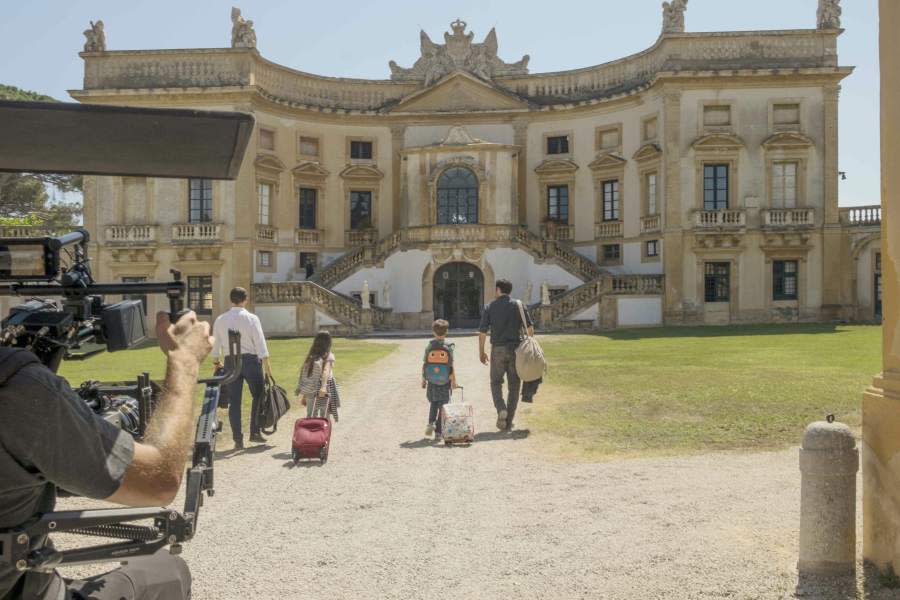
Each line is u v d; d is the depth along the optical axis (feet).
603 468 31.12
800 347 83.56
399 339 118.73
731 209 137.18
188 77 138.31
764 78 137.69
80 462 7.50
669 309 136.67
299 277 150.71
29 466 7.59
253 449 36.68
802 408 42.63
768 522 23.47
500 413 39.42
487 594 18.61
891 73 18.13
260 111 143.02
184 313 9.79
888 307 18.53
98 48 137.90
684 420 40.52
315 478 30.58
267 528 23.97
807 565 18.61
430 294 143.95
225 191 138.72
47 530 8.14
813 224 137.90
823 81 138.21
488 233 143.43
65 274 9.66
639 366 66.74
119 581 9.77
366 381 62.95
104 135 9.18
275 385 37.17
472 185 146.20
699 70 136.98
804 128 138.51
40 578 8.16
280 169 146.10
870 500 18.84
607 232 149.69
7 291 9.71
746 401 45.34
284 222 148.25
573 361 73.26
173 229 138.72
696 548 21.29
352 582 19.47
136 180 140.56
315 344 37.27
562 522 24.06
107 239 139.85
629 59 148.36
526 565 20.44
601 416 42.68
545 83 157.99
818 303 139.03
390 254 146.41
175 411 8.70
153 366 76.18
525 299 143.02
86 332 9.88
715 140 137.18
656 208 141.49
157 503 8.15
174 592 10.52
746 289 138.51
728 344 90.48
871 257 136.67
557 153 156.15
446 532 23.36
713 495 26.68
